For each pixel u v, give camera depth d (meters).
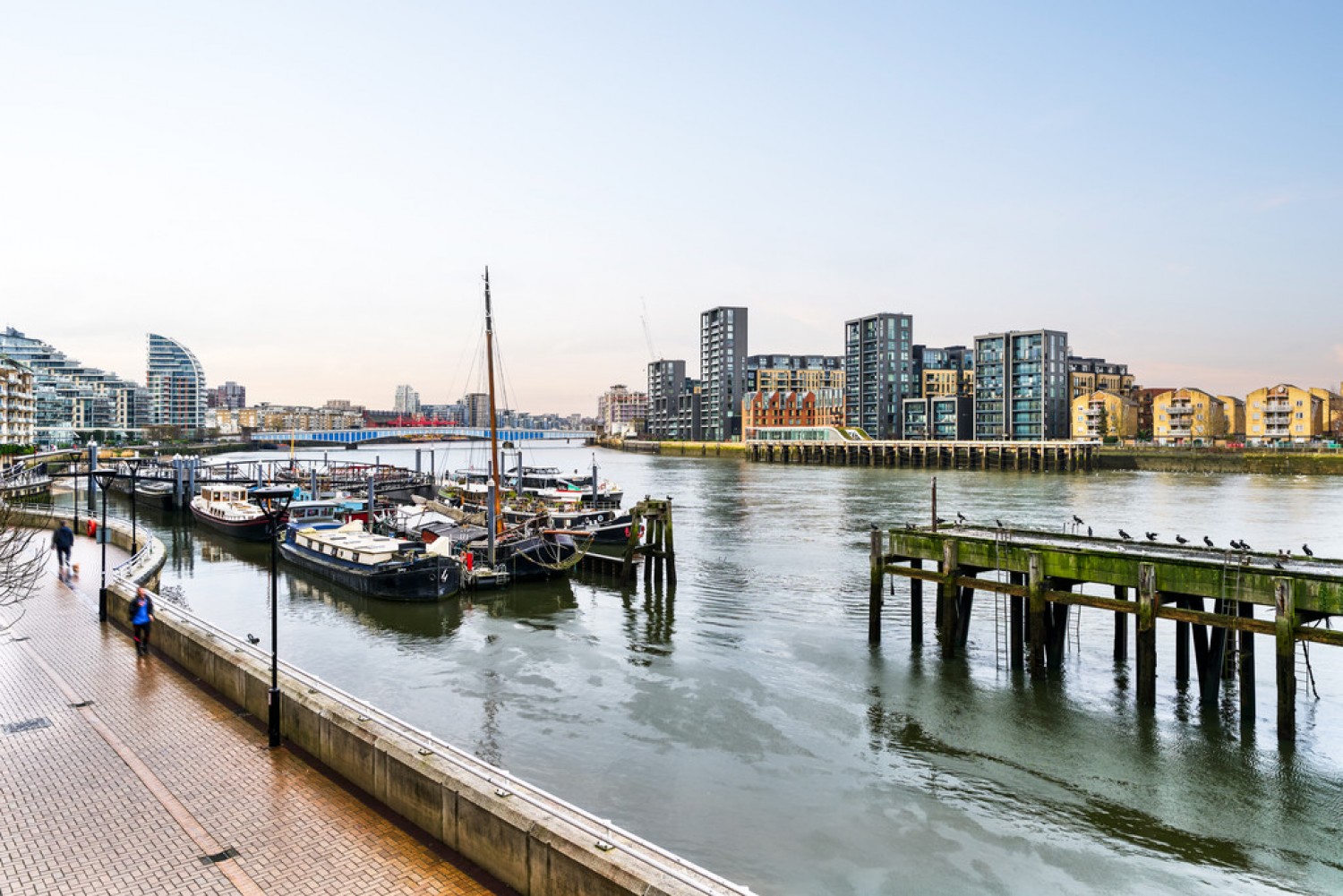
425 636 36.59
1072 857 18.06
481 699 28.17
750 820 19.64
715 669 31.36
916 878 17.19
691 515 83.88
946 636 31.52
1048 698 27.75
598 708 27.20
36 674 23.50
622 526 61.53
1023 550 29.09
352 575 45.47
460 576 45.22
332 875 13.02
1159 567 25.77
